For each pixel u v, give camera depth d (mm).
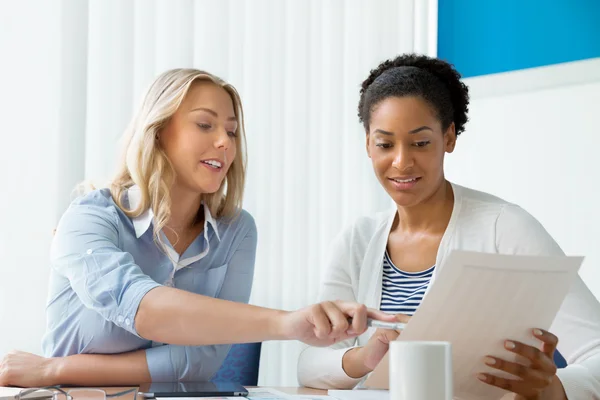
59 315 1614
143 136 1619
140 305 1317
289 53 2820
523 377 1065
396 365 703
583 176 2566
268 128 2744
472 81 2875
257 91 2746
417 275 1604
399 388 700
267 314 1204
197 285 1707
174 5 2602
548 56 2660
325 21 2900
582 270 2561
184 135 1618
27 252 2373
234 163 1764
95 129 2482
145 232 1635
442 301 965
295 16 2828
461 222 1602
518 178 2736
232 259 1772
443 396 694
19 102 2393
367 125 1614
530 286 992
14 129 2385
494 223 1578
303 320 1126
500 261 948
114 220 1601
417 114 1508
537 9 2691
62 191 2410
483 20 2852
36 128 2402
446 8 2977
